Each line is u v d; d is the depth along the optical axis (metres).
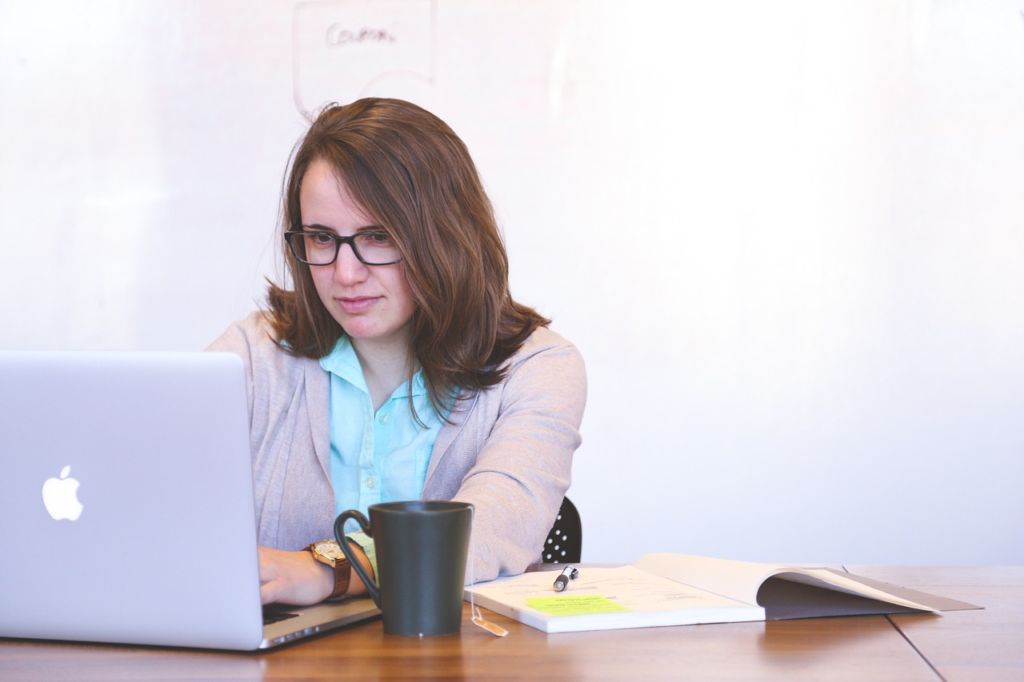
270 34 2.98
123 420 0.99
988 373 2.70
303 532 1.58
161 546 1.00
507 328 1.64
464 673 0.92
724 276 2.81
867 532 2.76
